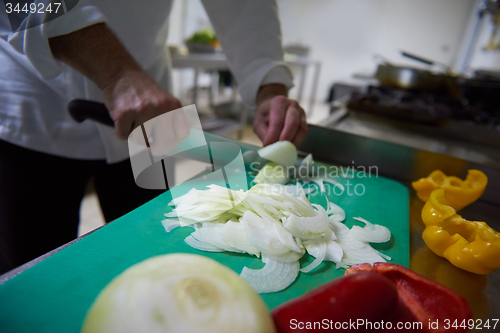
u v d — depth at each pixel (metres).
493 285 0.46
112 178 0.97
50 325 0.33
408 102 1.47
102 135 0.86
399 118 1.23
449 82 1.54
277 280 0.42
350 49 4.95
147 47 0.90
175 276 0.30
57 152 0.87
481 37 3.07
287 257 0.46
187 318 0.26
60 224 0.92
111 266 0.42
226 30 0.96
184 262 0.32
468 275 0.48
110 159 0.91
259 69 0.91
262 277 0.43
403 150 0.84
